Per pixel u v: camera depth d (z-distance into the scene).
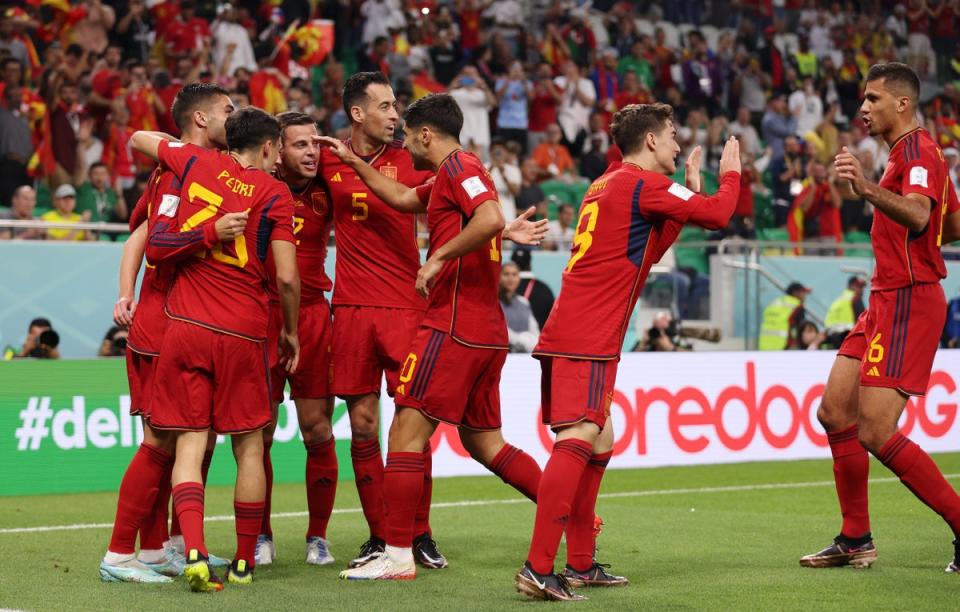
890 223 16.64
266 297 16.09
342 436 30.41
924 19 65.50
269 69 45.50
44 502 25.83
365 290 17.73
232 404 15.62
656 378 33.06
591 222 15.14
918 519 22.48
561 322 15.02
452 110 16.06
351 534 21.03
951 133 62.47
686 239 44.44
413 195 16.81
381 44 48.31
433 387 15.91
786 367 35.16
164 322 16.58
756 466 33.19
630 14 57.91
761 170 53.03
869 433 16.61
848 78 61.91
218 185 15.72
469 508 24.78
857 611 13.77
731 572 16.67
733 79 57.34
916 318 16.56
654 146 15.48
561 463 14.58
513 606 14.06
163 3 45.16
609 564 17.28
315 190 18.09
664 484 29.03
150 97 41.62
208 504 25.14
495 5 54.81
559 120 51.25
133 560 16.17
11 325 29.69
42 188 38.91
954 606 14.08
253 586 15.54
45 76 39.69
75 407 27.95
